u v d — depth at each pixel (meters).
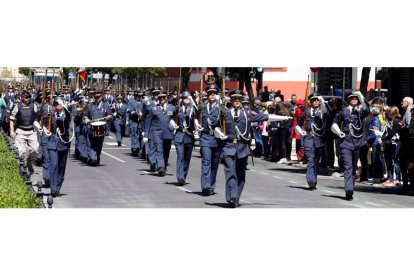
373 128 23.44
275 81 59.19
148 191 20.56
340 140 19.69
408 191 21.83
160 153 24.41
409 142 22.16
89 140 28.55
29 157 22.69
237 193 17.45
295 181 24.30
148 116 25.62
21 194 14.54
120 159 31.19
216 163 20.00
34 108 23.50
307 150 21.70
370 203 18.95
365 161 23.95
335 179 25.44
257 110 32.34
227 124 17.30
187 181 23.20
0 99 37.84
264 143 33.50
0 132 36.53
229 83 59.03
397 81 31.08
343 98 27.59
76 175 24.56
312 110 21.73
